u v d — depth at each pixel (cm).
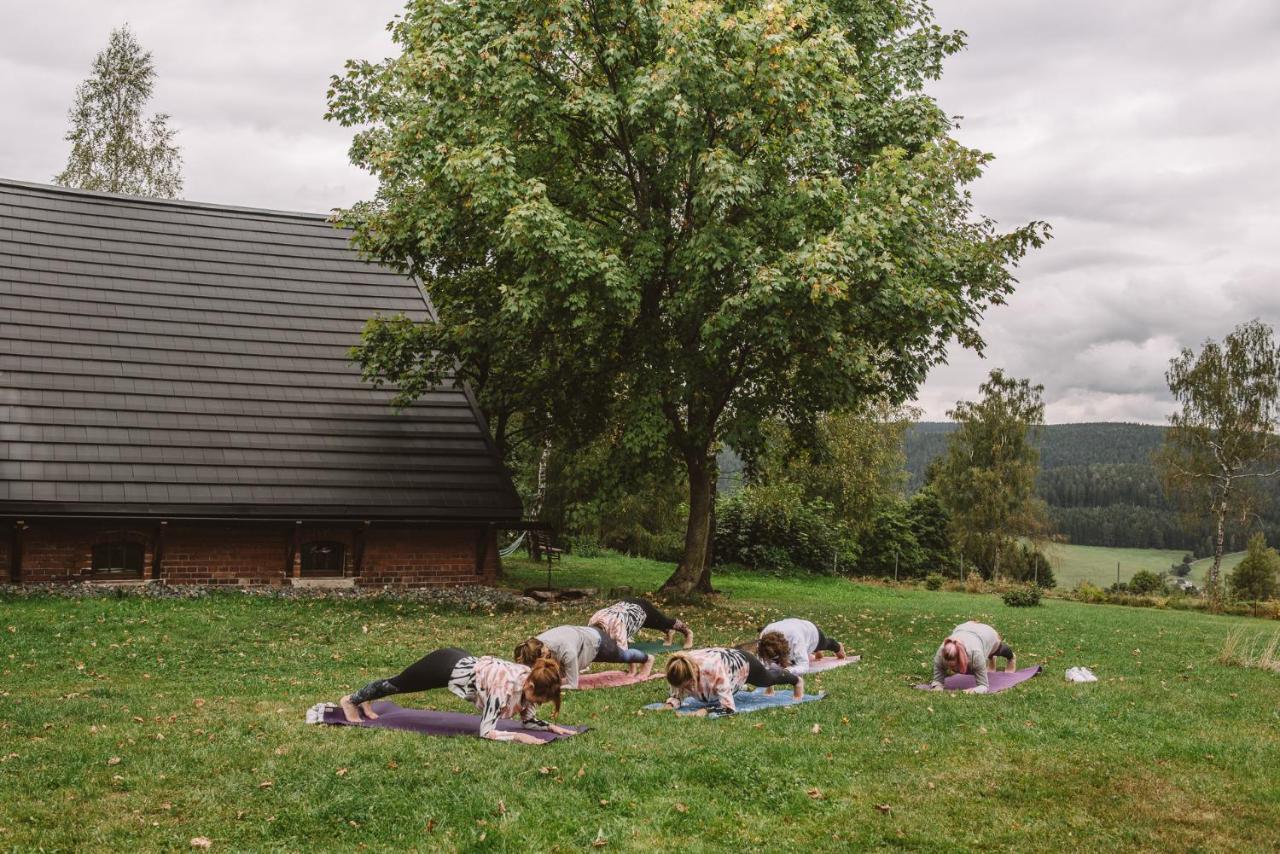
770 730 922
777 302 1664
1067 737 938
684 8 1648
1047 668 1395
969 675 1272
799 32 1841
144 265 2350
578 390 2173
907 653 1495
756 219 1841
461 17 1842
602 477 2141
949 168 1898
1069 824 711
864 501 4391
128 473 1927
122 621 1491
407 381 2195
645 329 1931
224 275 2416
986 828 698
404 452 2194
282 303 2406
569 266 1677
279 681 1147
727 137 1812
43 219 2344
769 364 1989
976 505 5725
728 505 3788
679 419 2114
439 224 1841
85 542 1905
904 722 973
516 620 1708
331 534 2077
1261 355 4278
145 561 1938
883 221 1717
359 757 798
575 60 1967
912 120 2012
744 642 1552
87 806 682
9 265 2197
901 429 4916
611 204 2002
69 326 2128
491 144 1719
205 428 2061
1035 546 5812
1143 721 1021
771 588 2928
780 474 3850
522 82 1773
